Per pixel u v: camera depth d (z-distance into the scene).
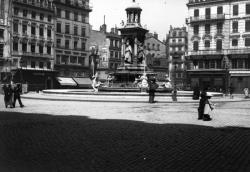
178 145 10.10
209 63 71.81
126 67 41.53
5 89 23.52
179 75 103.81
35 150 9.09
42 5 70.06
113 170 7.12
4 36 62.50
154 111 21.50
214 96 38.66
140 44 41.97
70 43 77.81
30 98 34.78
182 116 18.64
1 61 62.00
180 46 107.69
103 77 84.38
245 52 66.12
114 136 11.56
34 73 66.25
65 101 30.66
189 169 7.30
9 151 8.94
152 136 11.69
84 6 81.38
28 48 67.50
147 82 38.62
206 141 10.86
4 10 62.44
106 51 87.94
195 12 73.50
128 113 19.97
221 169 7.32
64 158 8.20
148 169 7.24
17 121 15.53
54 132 12.27
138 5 41.62
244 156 8.67
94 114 19.22
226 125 15.04
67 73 76.31
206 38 71.81
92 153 8.79
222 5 69.62
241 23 67.50
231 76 67.88
